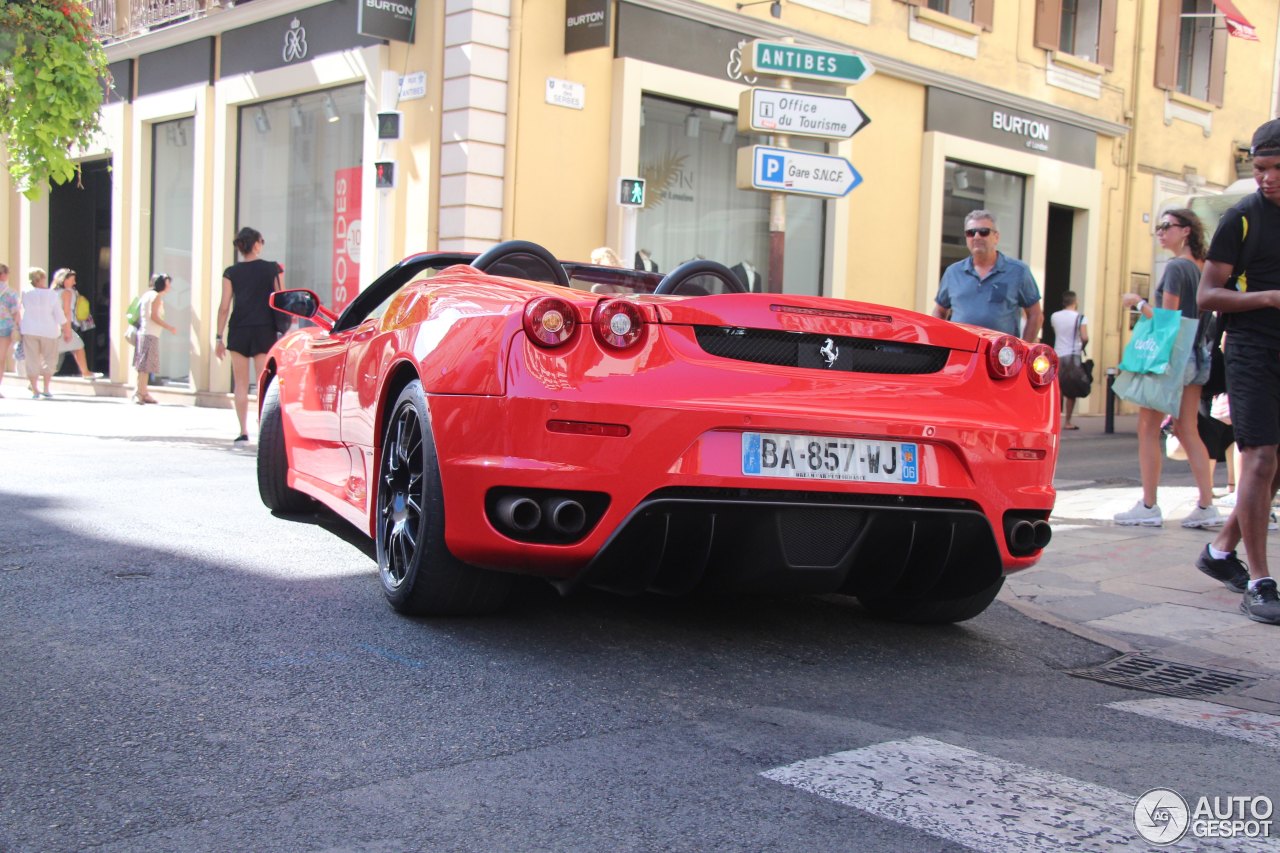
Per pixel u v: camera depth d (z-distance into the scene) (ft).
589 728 8.98
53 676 9.74
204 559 14.70
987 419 11.64
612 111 37.11
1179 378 20.84
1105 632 13.66
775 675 10.82
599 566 10.46
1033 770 8.60
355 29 38.09
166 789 7.50
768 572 10.81
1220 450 22.02
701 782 7.97
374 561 14.98
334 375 15.26
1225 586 16.35
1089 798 8.06
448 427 10.65
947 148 47.19
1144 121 57.88
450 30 34.76
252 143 43.62
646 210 38.75
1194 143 61.36
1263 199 14.39
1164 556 18.65
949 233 48.47
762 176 24.23
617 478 10.13
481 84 34.30
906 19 45.52
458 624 11.87
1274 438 14.40
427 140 35.45
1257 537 14.47
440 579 11.35
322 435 15.70
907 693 10.57
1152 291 59.26
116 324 50.14
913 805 7.73
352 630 11.49
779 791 7.86
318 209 40.70
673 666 10.84
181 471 23.57
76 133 31.96
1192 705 10.80
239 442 30.30
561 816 7.29
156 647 10.68
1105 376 56.85
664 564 10.82
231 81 43.52
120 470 23.35
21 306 48.47
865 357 11.37
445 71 35.04
